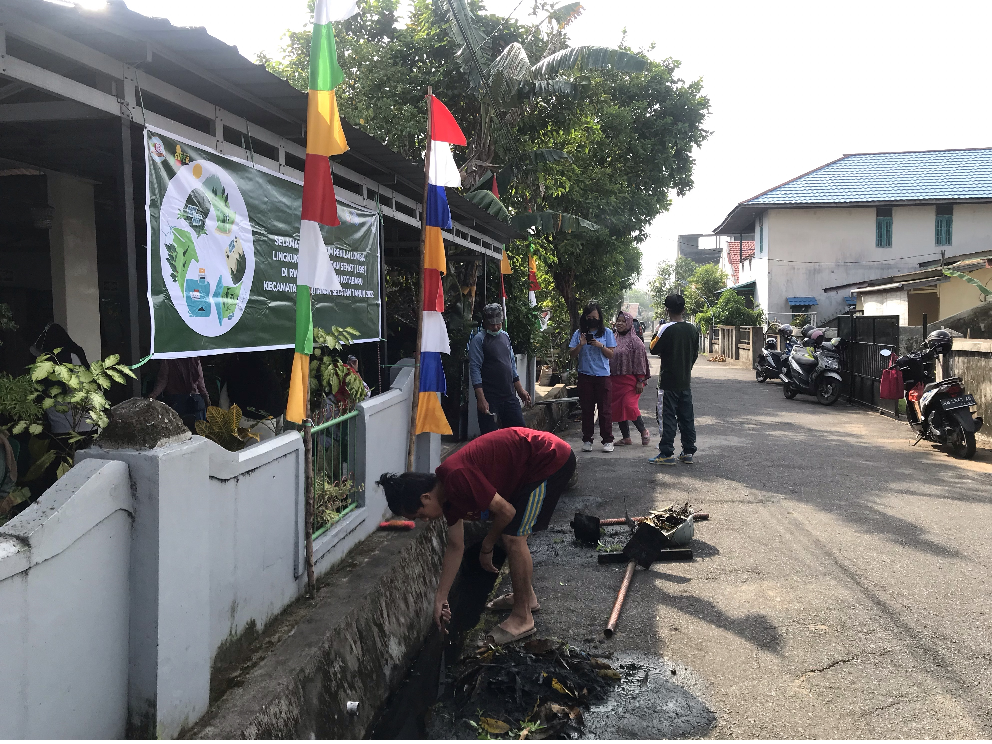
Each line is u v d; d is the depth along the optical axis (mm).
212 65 3438
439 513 3602
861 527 5586
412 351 9484
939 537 5316
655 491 6789
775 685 3289
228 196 3982
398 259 9750
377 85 13336
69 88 2924
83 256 6723
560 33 13680
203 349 3746
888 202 25906
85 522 2092
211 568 2791
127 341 3209
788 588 4402
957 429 8219
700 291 37781
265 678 2838
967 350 9141
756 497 6531
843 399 14289
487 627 4055
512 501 3818
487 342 6582
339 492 4277
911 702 3109
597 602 4285
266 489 3301
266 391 5344
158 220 3361
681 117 19500
